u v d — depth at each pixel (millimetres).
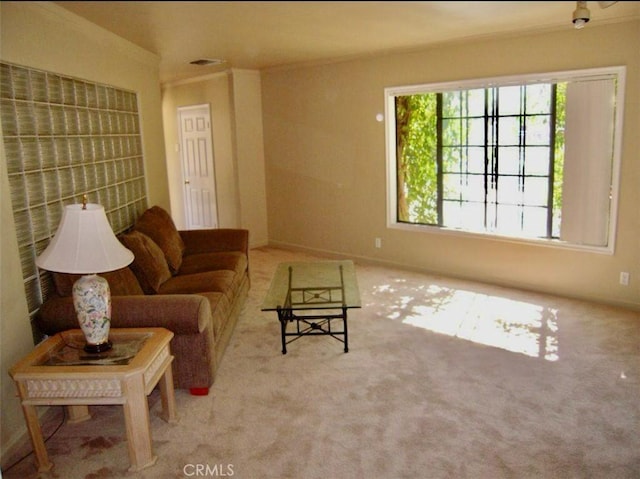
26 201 2887
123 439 2656
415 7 2672
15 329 2643
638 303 4156
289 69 6254
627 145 3988
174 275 4133
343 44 4578
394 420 2727
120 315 2795
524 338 3715
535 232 4781
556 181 4582
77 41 3496
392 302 4574
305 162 6387
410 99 5371
